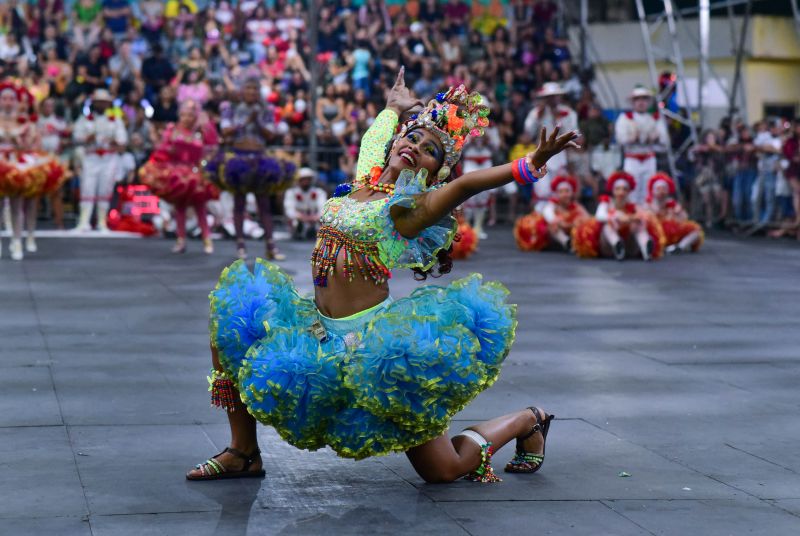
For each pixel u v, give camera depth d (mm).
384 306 5953
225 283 6145
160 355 10039
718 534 5430
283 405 5723
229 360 6086
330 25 29453
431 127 6000
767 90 30594
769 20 29922
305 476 6391
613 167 26125
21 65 25891
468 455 6188
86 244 20859
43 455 6684
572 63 30453
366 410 5730
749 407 8305
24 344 10523
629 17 32531
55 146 23156
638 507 5848
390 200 5793
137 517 5574
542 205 23594
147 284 15227
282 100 26938
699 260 19438
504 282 16109
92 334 11133
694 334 11672
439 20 30609
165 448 6895
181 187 19000
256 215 23891
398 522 5562
